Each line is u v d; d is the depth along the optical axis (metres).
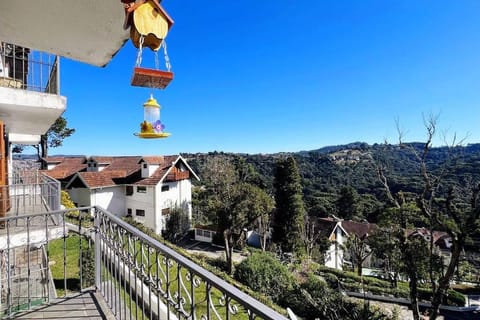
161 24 1.63
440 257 9.59
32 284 4.91
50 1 2.21
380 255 14.05
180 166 23.84
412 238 10.20
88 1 2.19
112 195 20.86
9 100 4.68
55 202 6.06
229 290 1.27
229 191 17.55
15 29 2.64
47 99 5.04
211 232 22.28
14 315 3.12
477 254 11.49
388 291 15.59
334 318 10.78
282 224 22.31
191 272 1.62
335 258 24.75
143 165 21.03
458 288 19.17
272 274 11.86
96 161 22.67
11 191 8.15
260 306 1.10
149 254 2.34
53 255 7.45
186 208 24.06
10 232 4.28
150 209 20.48
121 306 3.18
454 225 8.87
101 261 3.75
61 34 2.72
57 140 21.52
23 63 6.38
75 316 3.09
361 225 28.06
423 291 15.32
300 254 20.36
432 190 9.42
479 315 14.79
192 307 1.63
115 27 2.55
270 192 26.91
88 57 3.19
